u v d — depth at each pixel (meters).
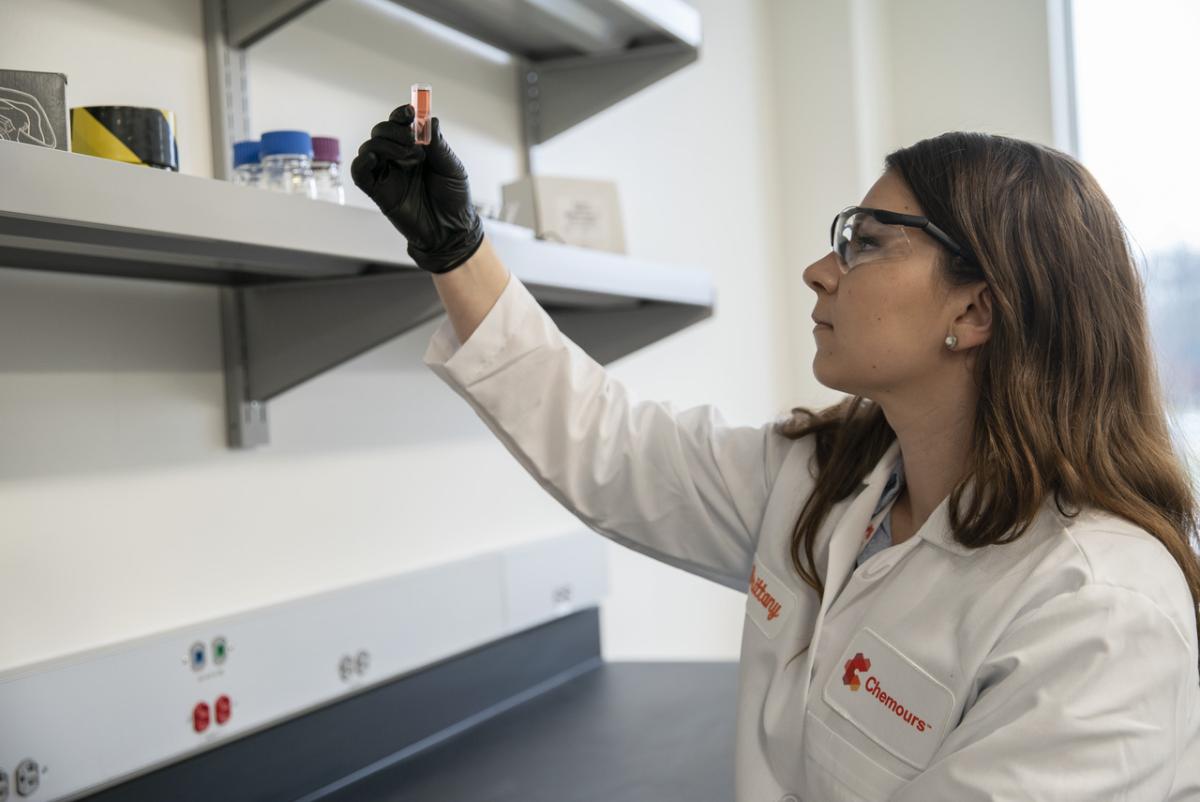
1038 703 0.89
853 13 3.35
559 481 1.31
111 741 1.37
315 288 1.53
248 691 1.55
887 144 3.63
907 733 1.02
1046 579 0.96
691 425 1.36
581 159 2.44
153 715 1.42
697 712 2.00
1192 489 1.08
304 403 1.73
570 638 2.29
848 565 1.15
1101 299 1.05
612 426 1.32
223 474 1.59
